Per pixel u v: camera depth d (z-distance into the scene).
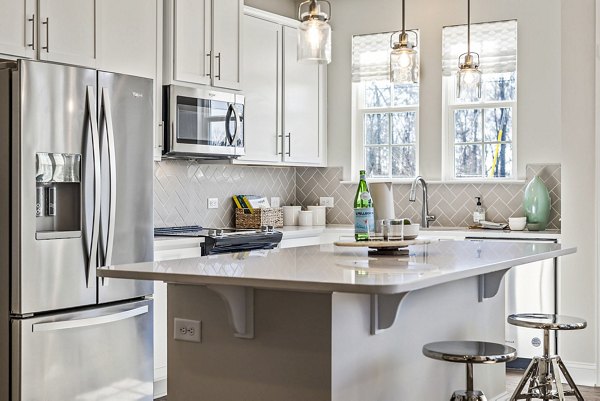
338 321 2.95
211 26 5.41
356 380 3.10
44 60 4.21
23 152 3.73
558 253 3.85
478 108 6.45
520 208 6.21
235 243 5.23
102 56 4.57
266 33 6.12
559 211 6.04
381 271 2.81
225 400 3.14
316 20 3.20
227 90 5.59
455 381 4.05
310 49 3.19
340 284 2.42
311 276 2.62
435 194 6.55
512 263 3.33
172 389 3.27
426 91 6.56
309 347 2.95
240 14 5.68
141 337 4.32
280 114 6.30
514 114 6.30
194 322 3.20
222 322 3.14
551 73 6.08
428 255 3.55
